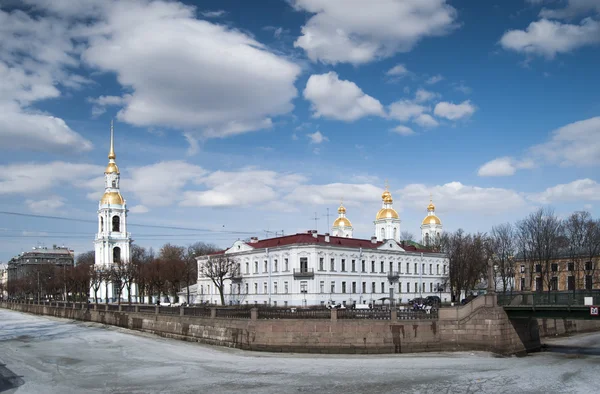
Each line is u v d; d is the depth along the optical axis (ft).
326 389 146.82
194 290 498.28
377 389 146.30
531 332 221.05
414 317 211.61
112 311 337.52
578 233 446.60
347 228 549.54
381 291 420.77
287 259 384.47
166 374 169.27
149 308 301.43
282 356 198.70
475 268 427.74
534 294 207.10
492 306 205.26
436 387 148.25
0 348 241.96
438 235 585.63
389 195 560.61
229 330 223.51
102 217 585.22
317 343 204.03
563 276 419.74
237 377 163.22
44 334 302.86
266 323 210.59
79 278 539.29
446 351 205.46
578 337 270.26
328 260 383.45
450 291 453.17
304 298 371.35
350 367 176.55
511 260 421.59
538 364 182.70
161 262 520.83
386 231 548.72
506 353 202.08
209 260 424.05
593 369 173.47
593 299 191.93
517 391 144.05
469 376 161.99
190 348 223.51
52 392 146.92
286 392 144.15
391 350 201.46
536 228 400.67
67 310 426.92
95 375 169.78
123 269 496.23
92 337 277.85
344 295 390.01
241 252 422.41
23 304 570.46
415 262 458.09
